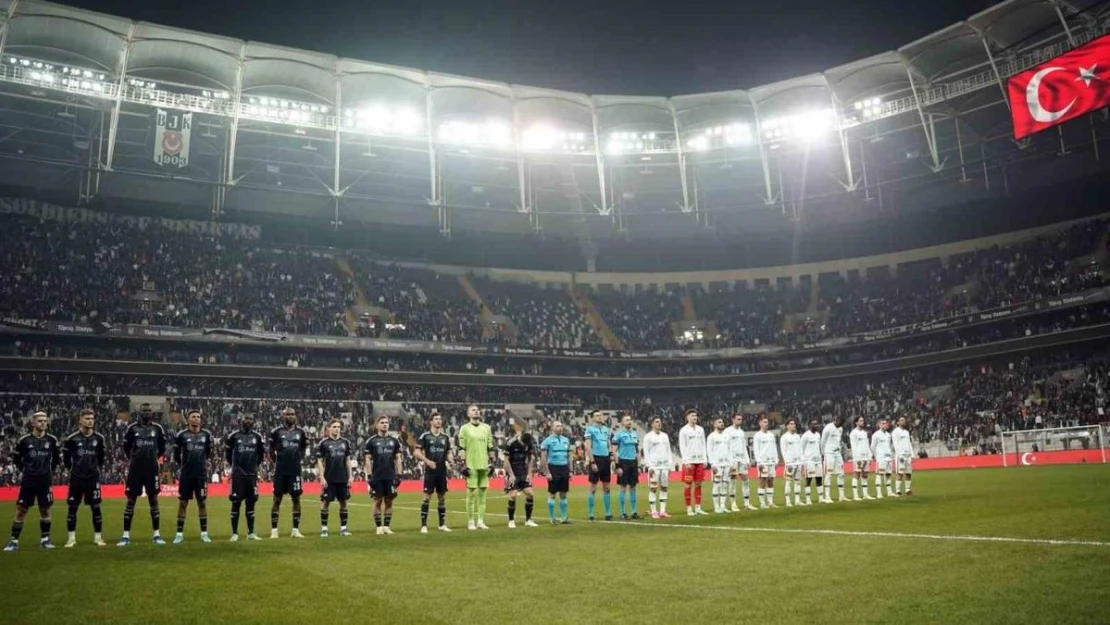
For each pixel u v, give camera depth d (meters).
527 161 58.03
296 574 10.70
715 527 15.99
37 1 41.81
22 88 45.69
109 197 52.75
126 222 55.00
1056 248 58.12
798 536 13.74
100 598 9.09
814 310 65.25
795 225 64.44
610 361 63.19
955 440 50.97
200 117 49.09
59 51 45.09
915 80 52.25
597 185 61.50
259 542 15.21
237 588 9.64
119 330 47.09
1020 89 48.31
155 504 15.75
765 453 21.56
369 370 53.47
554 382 59.50
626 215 61.91
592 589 9.20
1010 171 57.97
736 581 9.43
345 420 51.16
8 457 40.75
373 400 54.38
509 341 60.50
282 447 16.47
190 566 11.59
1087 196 58.97
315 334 53.03
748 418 60.50
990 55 48.19
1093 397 48.47
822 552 11.59
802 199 58.78
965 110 52.53
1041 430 46.12
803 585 9.02
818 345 61.97
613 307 67.88
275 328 52.25
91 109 47.19
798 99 55.19
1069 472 33.19
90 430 15.67
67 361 44.72
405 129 52.97
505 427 56.00
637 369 64.19
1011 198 60.62
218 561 12.13
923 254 64.69
